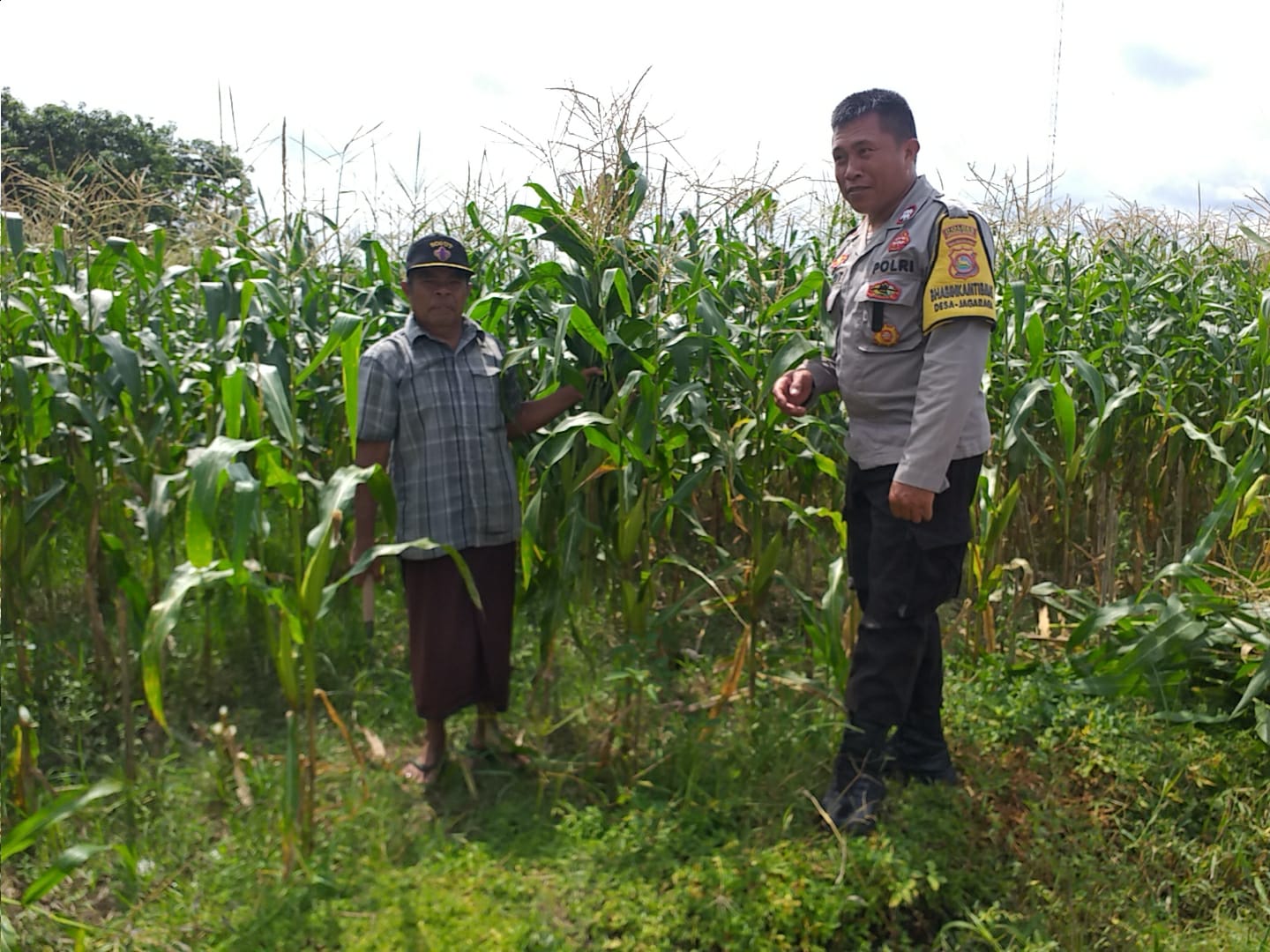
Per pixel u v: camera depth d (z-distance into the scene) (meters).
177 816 3.15
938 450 2.84
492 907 2.73
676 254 3.93
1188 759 3.58
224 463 2.50
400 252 5.78
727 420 3.99
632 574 4.45
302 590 2.71
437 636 3.37
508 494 3.45
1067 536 5.06
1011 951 2.64
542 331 3.93
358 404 3.30
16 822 2.99
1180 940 2.72
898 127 2.96
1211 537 4.18
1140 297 5.82
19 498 3.86
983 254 2.84
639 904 2.76
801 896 2.74
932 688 3.38
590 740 3.72
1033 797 3.40
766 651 4.16
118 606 3.12
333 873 2.89
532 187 3.63
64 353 4.03
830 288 3.38
